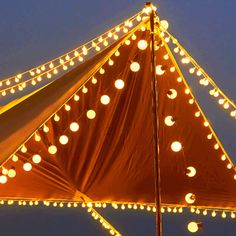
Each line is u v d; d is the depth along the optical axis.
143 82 4.31
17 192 4.61
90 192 4.69
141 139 4.54
